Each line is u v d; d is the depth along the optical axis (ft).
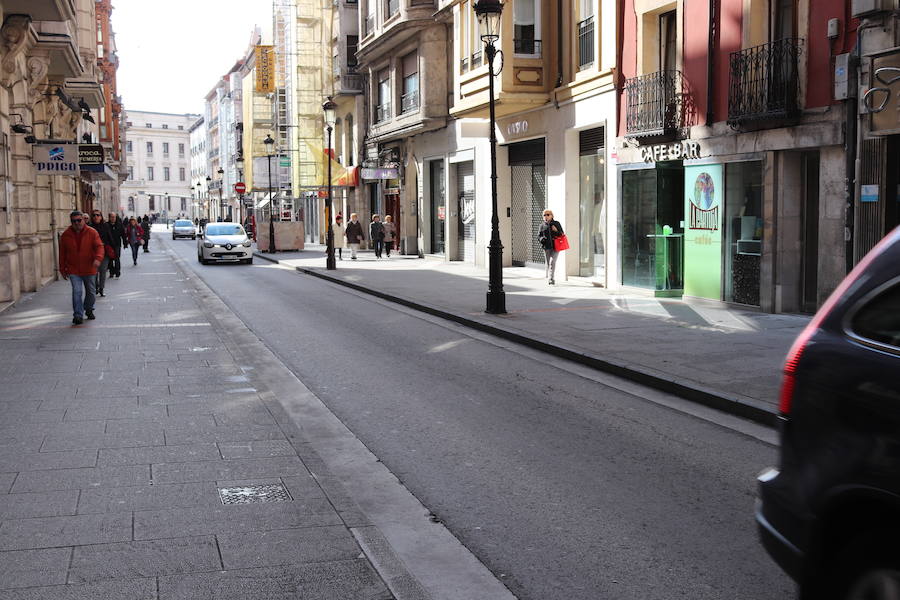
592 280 66.23
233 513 16.40
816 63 41.81
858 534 10.00
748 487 18.76
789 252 45.21
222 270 94.58
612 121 59.98
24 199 65.82
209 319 47.57
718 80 49.16
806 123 42.24
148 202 446.19
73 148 67.41
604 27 60.54
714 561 14.61
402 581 13.37
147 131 444.14
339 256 107.65
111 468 19.33
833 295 11.00
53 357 34.37
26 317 48.67
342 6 132.46
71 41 67.97
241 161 226.17
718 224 49.21
